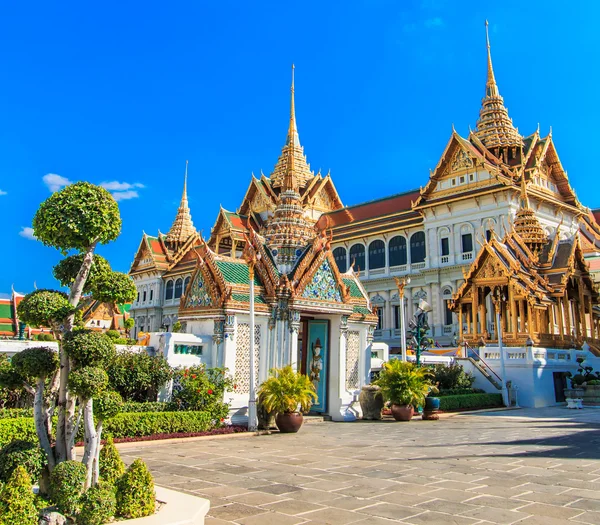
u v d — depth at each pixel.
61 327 7.93
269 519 7.79
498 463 12.25
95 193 8.13
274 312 20.58
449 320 57.44
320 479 10.46
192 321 20.80
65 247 8.23
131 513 7.13
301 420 18.19
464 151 58.59
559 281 36.38
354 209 73.31
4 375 8.08
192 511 7.38
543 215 57.97
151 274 98.88
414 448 14.51
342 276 24.30
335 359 22.42
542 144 59.34
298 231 22.41
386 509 8.32
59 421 7.89
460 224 57.97
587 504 8.66
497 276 35.38
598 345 39.69
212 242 86.81
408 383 21.95
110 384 16.52
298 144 88.56
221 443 15.53
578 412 26.84
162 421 16.12
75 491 7.14
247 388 19.72
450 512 8.16
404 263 63.62
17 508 6.44
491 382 30.48
